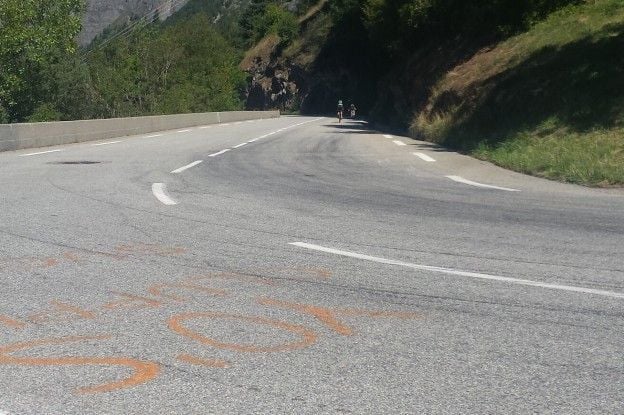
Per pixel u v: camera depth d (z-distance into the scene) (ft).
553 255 25.25
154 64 275.39
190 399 13.34
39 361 15.28
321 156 67.72
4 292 20.58
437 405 13.07
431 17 130.11
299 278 22.17
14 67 165.07
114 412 12.82
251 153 71.61
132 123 111.34
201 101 272.31
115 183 46.21
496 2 111.55
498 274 22.57
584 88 67.36
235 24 547.49
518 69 84.74
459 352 15.83
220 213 34.40
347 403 13.16
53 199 38.75
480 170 54.70
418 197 40.24
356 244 27.17
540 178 49.83
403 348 16.08
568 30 90.12
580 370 14.79
